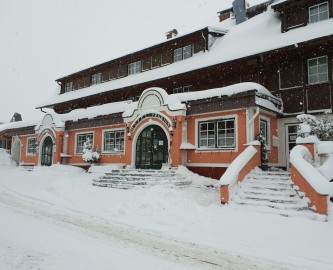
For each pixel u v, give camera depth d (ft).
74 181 49.44
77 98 84.07
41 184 49.60
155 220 28.60
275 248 21.38
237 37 60.54
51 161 77.00
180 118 50.44
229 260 19.11
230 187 35.40
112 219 28.86
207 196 39.63
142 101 55.98
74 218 28.89
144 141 56.34
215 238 23.61
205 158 49.65
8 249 18.24
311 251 20.75
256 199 34.68
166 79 63.10
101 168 61.41
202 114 50.34
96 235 23.35
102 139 67.62
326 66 46.96
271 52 48.52
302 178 32.76
